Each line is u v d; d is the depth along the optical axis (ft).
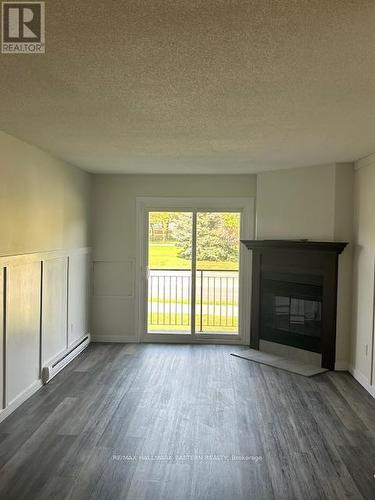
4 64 7.39
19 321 13.56
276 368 18.02
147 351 20.36
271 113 10.37
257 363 18.69
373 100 9.34
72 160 17.56
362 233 16.60
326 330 18.03
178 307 22.13
